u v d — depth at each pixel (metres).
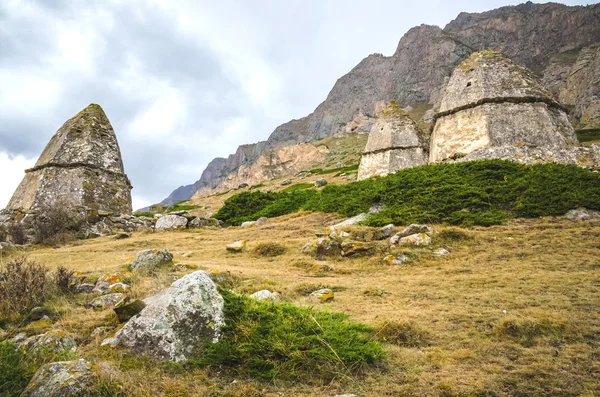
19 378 3.94
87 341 5.27
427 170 18.48
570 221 12.23
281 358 4.69
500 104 19.14
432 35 185.00
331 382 4.25
